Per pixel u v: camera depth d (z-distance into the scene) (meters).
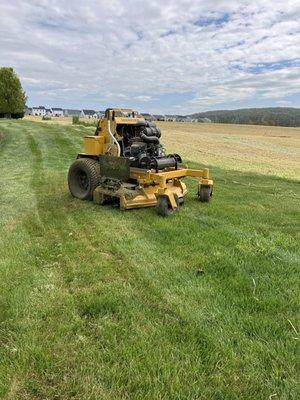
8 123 35.31
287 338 3.02
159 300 3.61
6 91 52.53
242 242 5.21
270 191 10.31
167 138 43.16
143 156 7.09
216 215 6.91
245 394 2.46
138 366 2.67
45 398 2.44
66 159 15.02
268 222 6.57
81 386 2.51
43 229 5.86
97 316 3.34
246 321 3.23
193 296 3.67
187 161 18.05
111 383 2.54
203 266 4.40
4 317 3.28
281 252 4.91
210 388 2.49
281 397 2.43
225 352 2.83
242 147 35.56
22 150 17.52
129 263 4.48
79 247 5.04
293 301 3.59
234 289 3.83
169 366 2.66
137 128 7.84
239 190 10.06
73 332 3.10
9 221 6.24
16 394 2.46
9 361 2.73
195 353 2.81
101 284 3.93
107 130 7.77
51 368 2.68
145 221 6.32
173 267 4.37
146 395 2.41
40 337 3.01
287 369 2.68
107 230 5.79
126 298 3.62
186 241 5.28
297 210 7.61
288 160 24.14
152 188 7.38
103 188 7.35
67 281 4.04
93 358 2.78
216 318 3.29
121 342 2.94
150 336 3.02
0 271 4.14
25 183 9.88
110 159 7.19
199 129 80.94
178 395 2.41
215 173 13.99
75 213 6.84
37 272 4.20
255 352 2.84
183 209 7.27
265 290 3.82
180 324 3.21
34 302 3.52
